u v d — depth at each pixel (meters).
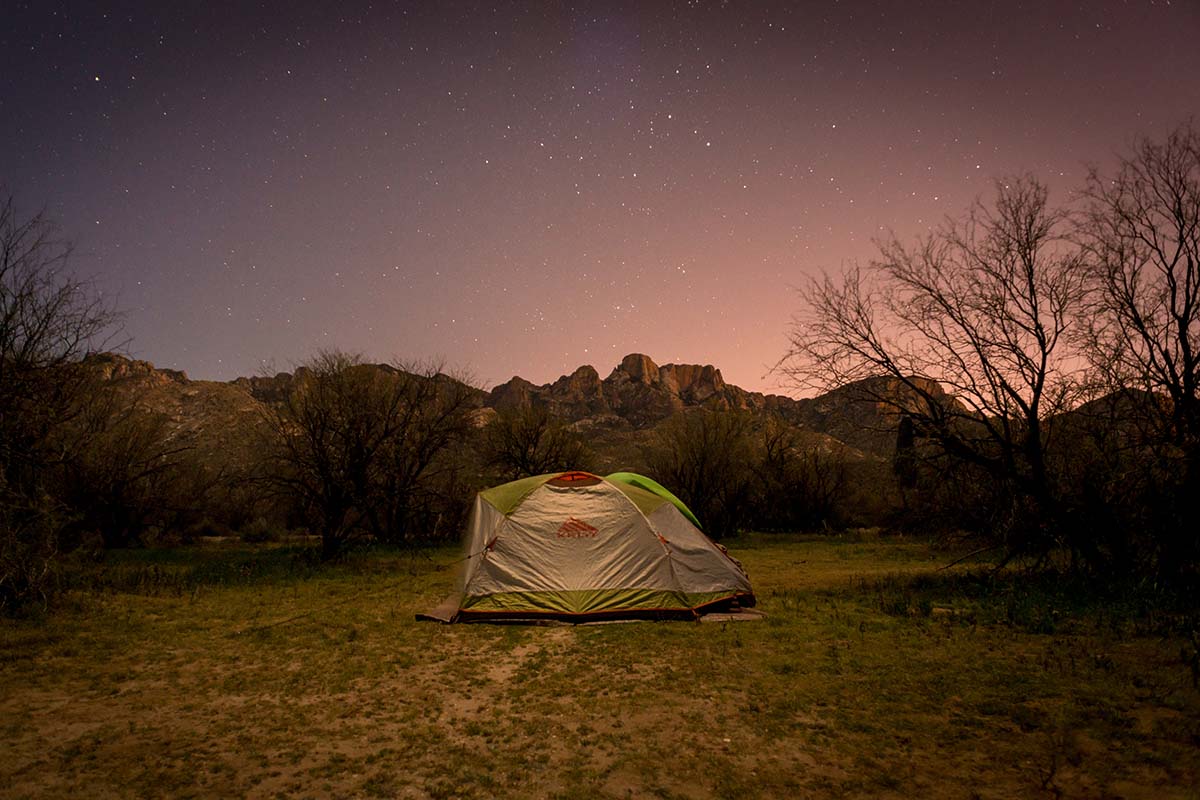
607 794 4.67
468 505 28.97
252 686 7.13
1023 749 5.23
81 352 12.88
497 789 4.75
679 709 6.35
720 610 10.91
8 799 4.54
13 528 11.27
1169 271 11.82
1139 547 12.41
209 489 33.03
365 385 21.91
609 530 11.21
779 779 4.87
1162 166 11.88
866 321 14.13
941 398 14.09
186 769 5.06
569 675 7.50
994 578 13.27
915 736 5.58
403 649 8.74
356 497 20.27
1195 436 11.25
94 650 8.55
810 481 36.41
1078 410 12.86
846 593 12.91
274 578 15.99
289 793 4.69
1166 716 5.73
